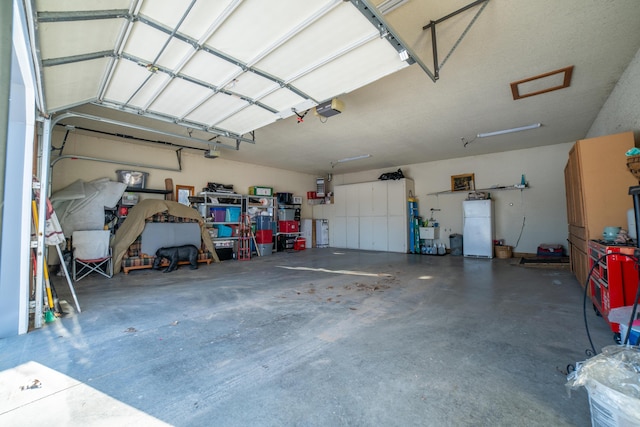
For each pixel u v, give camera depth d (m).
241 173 8.95
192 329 2.81
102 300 3.79
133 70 2.79
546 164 7.09
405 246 8.89
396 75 3.58
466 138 6.38
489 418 1.54
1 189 0.92
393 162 9.05
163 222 6.26
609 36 2.87
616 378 1.21
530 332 2.68
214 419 1.55
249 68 2.78
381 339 2.56
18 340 2.56
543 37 2.88
